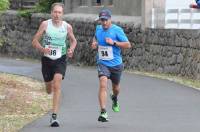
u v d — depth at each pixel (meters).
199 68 27.44
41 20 43.06
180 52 29.69
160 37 31.55
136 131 14.78
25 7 49.91
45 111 18.56
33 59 43.47
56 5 15.90
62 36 15.84
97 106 19.36
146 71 32.53
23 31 45.31
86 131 14.80
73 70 34.06
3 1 24.02
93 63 37.47
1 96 20.47
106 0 39.62
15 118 17.05
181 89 24.06
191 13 31.14
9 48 46.81
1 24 45.19
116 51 16.12
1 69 33.59
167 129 15.05
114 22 35.91
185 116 17.19
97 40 16.12
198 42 27.83
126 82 26.83
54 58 15.81
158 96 21.83
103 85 15.77
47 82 16.41
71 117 17.09
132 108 18.89
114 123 16.02
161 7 32.84
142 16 33.16
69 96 21.91
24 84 25.19
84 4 42.56
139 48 33.41
